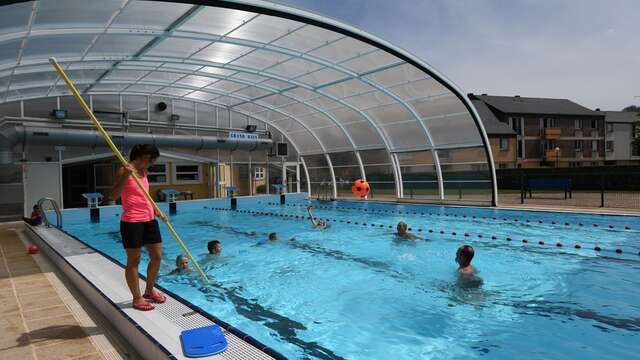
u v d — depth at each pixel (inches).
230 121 887.7
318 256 346.3
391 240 418.3
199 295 241.6
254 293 244.2
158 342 123.6
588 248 363.3
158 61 541.3
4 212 606.5
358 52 510.0
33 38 402.9
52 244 315.9
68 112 699.4
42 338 149.6
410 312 207.2
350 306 218.5
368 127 784.9
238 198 824.3
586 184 1042.7
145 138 729.6
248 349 118.3
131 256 150.3
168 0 349.4
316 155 984.3
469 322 192.2
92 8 364.8
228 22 429.1
